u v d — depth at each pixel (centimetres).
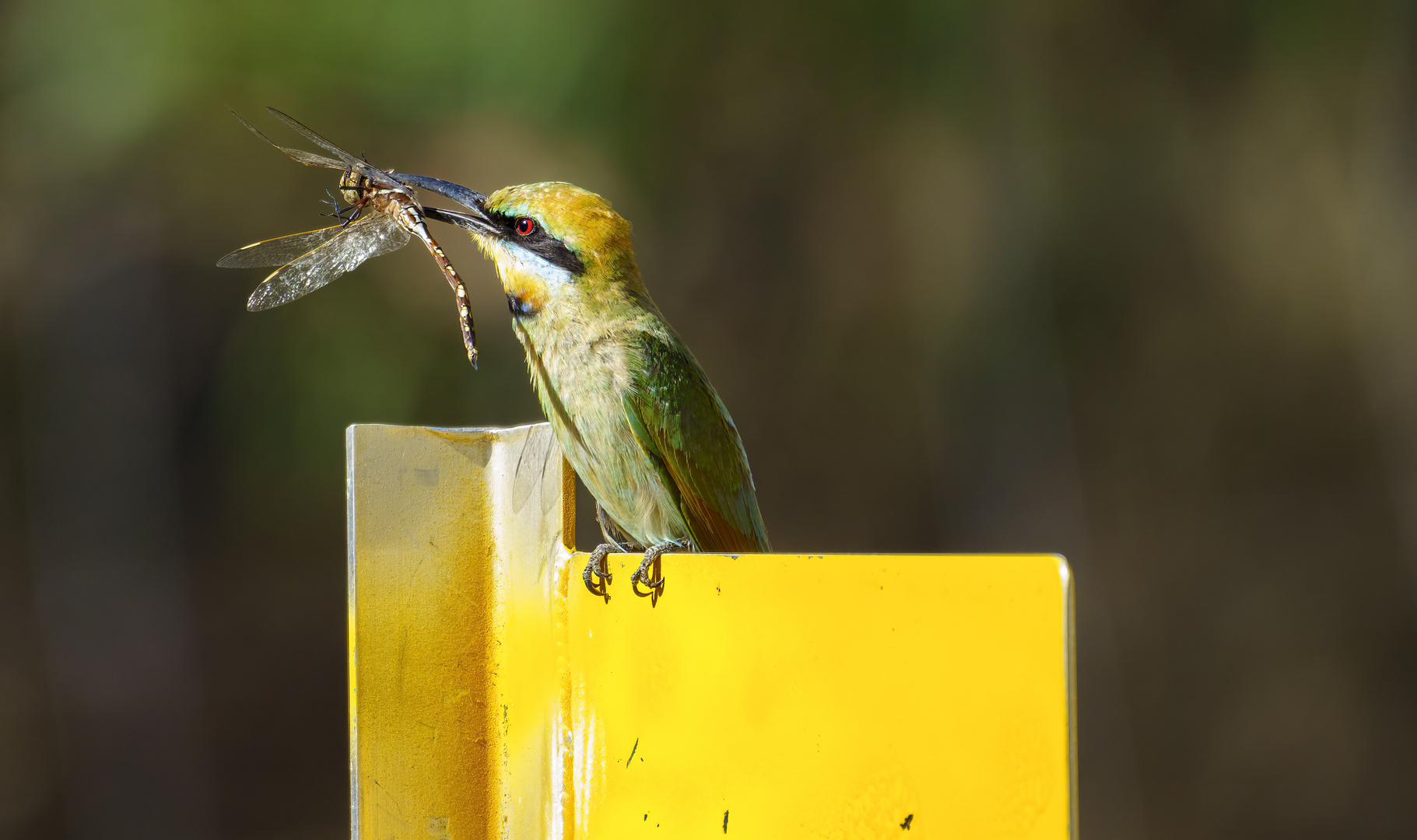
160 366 637
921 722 316
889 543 719
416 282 610
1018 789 293
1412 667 698
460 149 598
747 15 655
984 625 304
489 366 617
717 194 699
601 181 639
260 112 567
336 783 606
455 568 351
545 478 351
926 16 691
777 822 347
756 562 348
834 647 340
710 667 348
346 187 362
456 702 351
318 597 633
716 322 722
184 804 588
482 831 351
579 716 350
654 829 349
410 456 351
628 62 623
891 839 320
